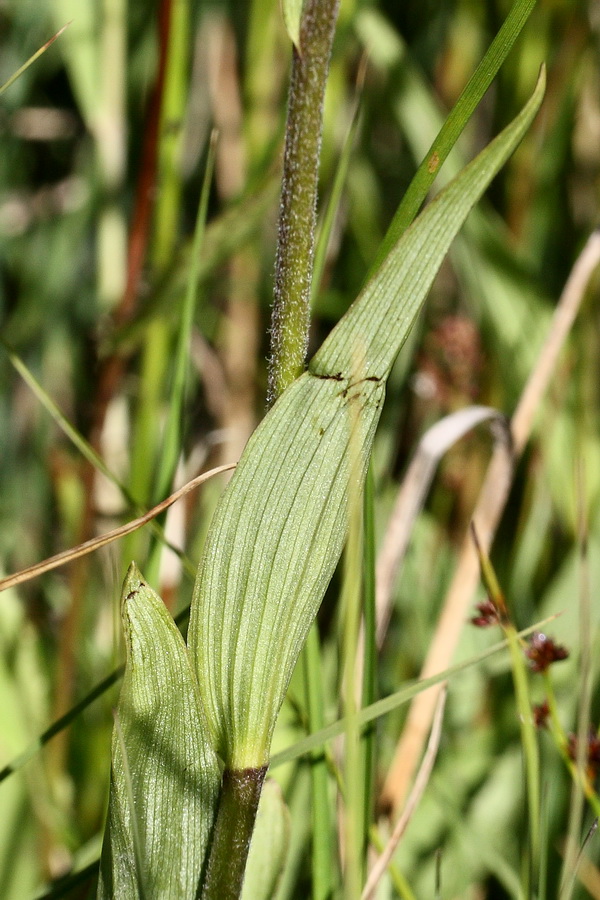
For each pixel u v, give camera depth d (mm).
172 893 393
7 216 791
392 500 629
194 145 833
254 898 427
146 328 547
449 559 681
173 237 608
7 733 486
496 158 368
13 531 699
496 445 513
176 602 593
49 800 485
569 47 706
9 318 842
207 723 389
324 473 382
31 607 691
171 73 573
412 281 375
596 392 700
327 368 378
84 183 768
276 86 692
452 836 487
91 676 591
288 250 381
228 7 723
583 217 742
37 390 465
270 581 385
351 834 363
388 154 831
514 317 647
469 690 579
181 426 476
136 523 406
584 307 681
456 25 771
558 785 488
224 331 796
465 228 638
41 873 484
